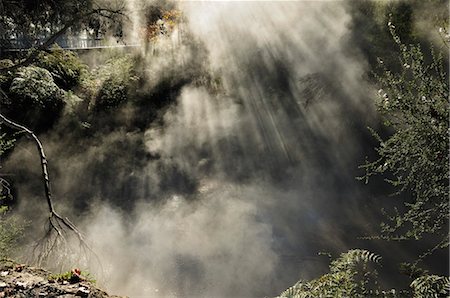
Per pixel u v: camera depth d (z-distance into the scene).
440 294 2.95
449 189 3.51
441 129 3.48
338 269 3.23
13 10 8.95
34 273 4.81
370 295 3.15
